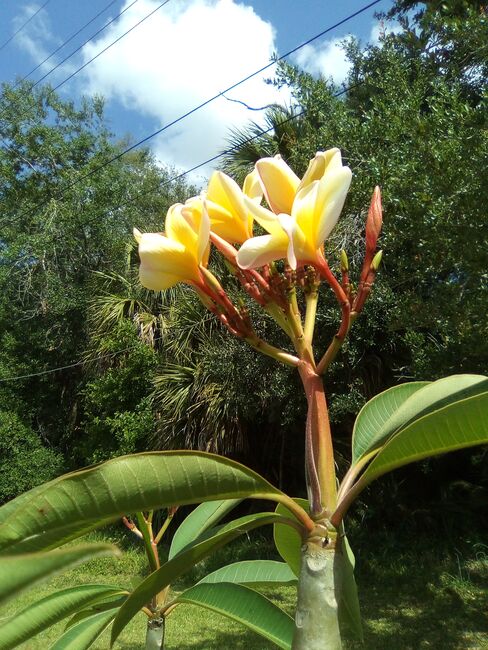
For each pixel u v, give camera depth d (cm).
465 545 762
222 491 89
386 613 607
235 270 111
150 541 171
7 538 79
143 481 85
